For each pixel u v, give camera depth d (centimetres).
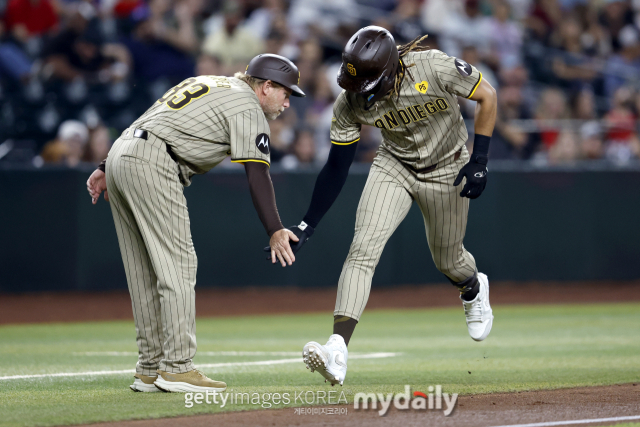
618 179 4191
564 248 4119
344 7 4844
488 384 1408
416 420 1047
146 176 1236
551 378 1494
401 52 1365
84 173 3547
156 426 996
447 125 1388
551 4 5156
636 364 1739
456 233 1490
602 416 1076
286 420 1043
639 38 5403
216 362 1822
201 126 1262
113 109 3941
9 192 3462
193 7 4375
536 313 3300
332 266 3884
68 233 3531
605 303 3709
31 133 3834
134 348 2194
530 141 4347
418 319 3141
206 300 3638
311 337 2536
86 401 1199
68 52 3928
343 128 1408
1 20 4050
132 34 4188
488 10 5038
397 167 1429
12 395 1277
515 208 4038
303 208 3772
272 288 3822
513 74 4659
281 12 4653
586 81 5009
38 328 2856
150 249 1248
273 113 1353
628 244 4209
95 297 3572
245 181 3778
